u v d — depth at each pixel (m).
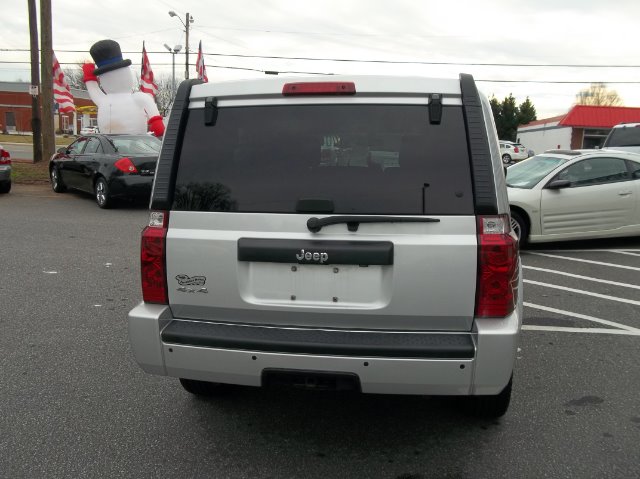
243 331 2.93
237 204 2.94
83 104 71.06
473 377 2.73
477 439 3.36
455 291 2.77
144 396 3.89
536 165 9.19
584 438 3.37
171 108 3.13
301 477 2.99
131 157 11.94
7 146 37.06
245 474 3.01
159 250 3.01
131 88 18.95
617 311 5.85
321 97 2.98
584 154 8.81
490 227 2.76
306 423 3.56
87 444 3.29
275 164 2.95
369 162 2.89
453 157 2.84
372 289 2.86
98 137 13.00
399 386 2.77
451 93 2.91
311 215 2.86
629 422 3.55
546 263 8.05
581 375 4.25
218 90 3.08
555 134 50.00
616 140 14.76
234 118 3.04
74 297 6.05
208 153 3.03
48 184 16.56
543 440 3.35
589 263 8.06
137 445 3.28
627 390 4.00
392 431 3.46
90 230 9.84
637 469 3.05
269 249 2.87
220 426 3.51
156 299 3.05
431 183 2.81
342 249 2.81
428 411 3.71
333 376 2.79
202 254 2.96
